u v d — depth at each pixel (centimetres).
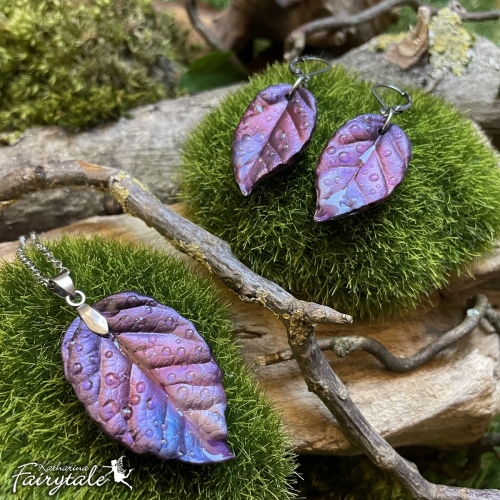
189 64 43
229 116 31
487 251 31
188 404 26
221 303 31
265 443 28
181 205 33
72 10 34
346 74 33
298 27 43
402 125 31
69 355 26
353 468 35
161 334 27
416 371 31
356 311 31
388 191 29
